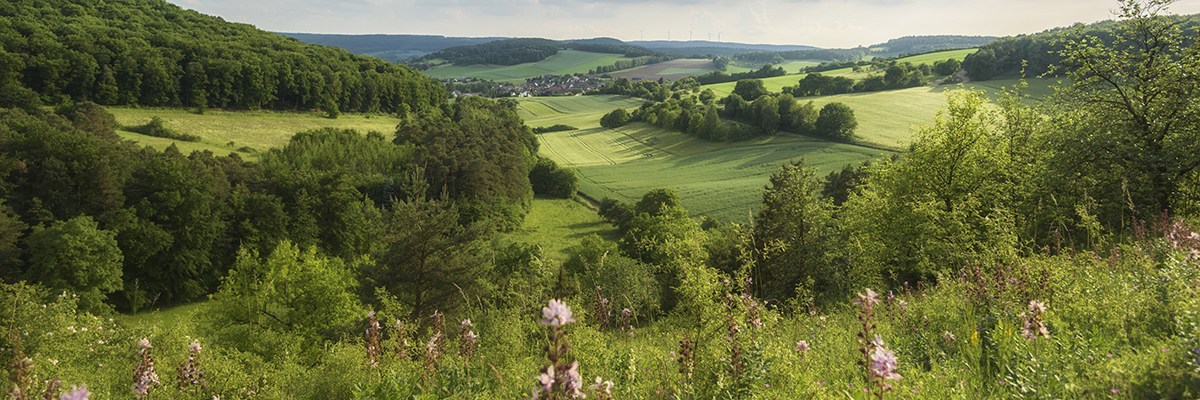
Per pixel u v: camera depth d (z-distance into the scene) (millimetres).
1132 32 16094
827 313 10570
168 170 51031
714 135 138875
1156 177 13781
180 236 49438
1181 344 4066
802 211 16672
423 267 28688
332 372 7461
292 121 135375
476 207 76625
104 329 13773
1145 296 5891
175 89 123500
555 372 2656
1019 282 6492
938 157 19500
